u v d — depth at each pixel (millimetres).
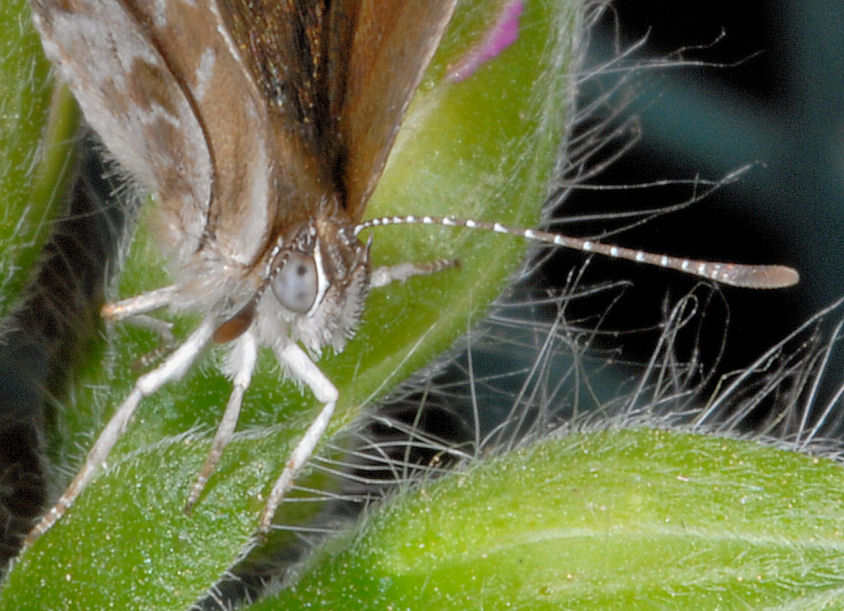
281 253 50
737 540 47
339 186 50
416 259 50
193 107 49
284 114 49
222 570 48
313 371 50
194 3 48
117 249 51
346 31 49
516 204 50
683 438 48
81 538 48
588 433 48
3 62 48
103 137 50
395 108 49
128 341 50
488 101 50
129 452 49
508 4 50
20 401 50
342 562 48
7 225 48
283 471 48
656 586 47
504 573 48
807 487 47
